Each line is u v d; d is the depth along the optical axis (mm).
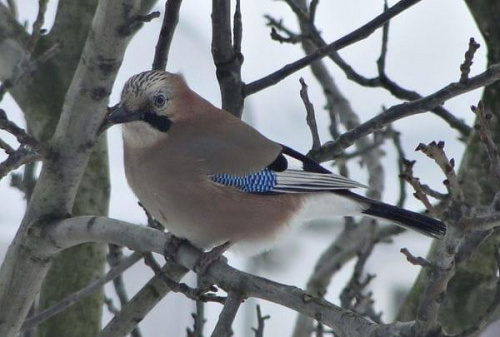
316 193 10938
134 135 10219
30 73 9602
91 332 11953
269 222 10562
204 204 10156
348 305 12273
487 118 7398
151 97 10156
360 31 10273
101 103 9172
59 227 9344
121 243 9180
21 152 9188
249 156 10398
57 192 9398
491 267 11086
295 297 7594
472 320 11047
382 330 6738
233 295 8242
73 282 11961
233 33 10547
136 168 10320
